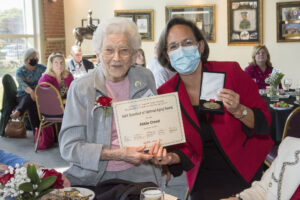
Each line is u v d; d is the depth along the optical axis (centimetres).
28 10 780
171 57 192
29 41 781
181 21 194
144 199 132
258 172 196
